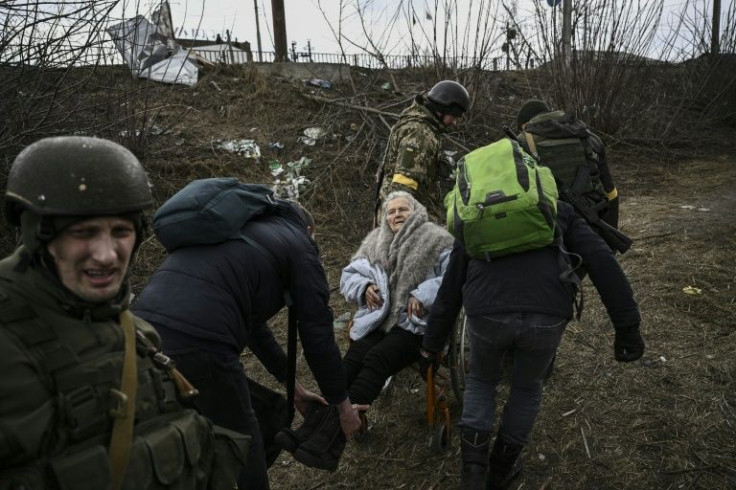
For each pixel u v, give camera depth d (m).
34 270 1.17
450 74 7.82
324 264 5.32
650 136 9.02
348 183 6.46
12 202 1.17
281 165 6.54
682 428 3.06
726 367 3.51
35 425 1.07
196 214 1.95
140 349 1.30
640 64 8.84
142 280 4.76
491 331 2.37
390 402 3.46
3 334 1.09
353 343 3.04
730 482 2.71
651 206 6.58
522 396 2.51
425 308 2.92
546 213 2.24
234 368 1.95
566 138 3.05
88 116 5.30
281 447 2.37
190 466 1.32
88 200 1.13
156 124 6.59
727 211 6.12
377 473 2.93
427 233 3.07
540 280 2.32
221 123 7.02
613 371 3.58
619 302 2.42
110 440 1.17
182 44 8.95
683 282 4.55
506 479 2.59
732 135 9.58
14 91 4.24
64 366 1.12
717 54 10.20
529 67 8.54
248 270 1.98
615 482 2.77
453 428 3.20
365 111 7.31
